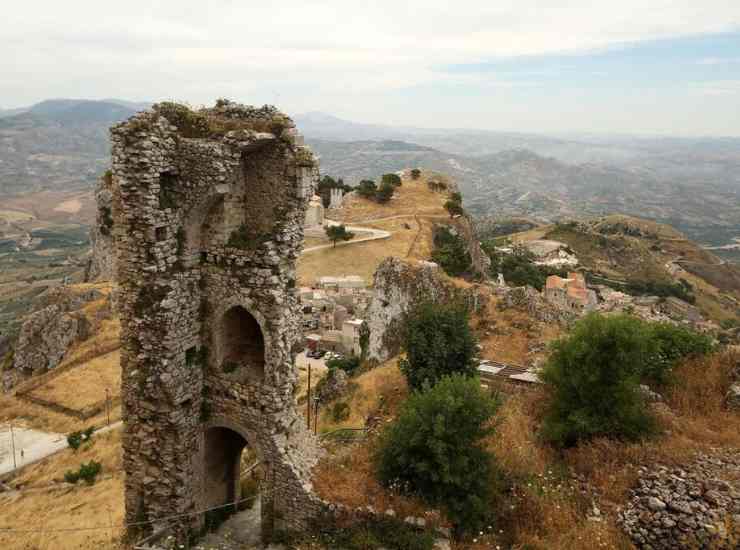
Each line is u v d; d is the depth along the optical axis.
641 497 17.02
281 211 18.95
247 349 20.72
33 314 72.19
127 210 17.22
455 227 121.06
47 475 38.19
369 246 105.44
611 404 20.83
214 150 17.27
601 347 21.19
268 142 18.73
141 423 18.83
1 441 48.12
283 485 18.27
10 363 73.06
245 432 18.97
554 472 19.48
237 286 18.53
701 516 15.55
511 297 44.75
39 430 50.41
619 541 15.64
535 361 34.72
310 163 18.80
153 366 18.14
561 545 15.62
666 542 15.36
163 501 18.83
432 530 16.47
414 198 141.75
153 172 16.98
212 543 19.09
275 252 18.11
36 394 57.00
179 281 18.20
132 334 18.27
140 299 17.83
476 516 16.92
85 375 60.41
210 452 20.48
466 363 32.28
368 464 19.70
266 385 18.36
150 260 17.52
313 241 111.25
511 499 17.92
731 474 17.50
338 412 34.03
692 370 24.70
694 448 19.28
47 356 67.44
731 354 24.66
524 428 22.81
